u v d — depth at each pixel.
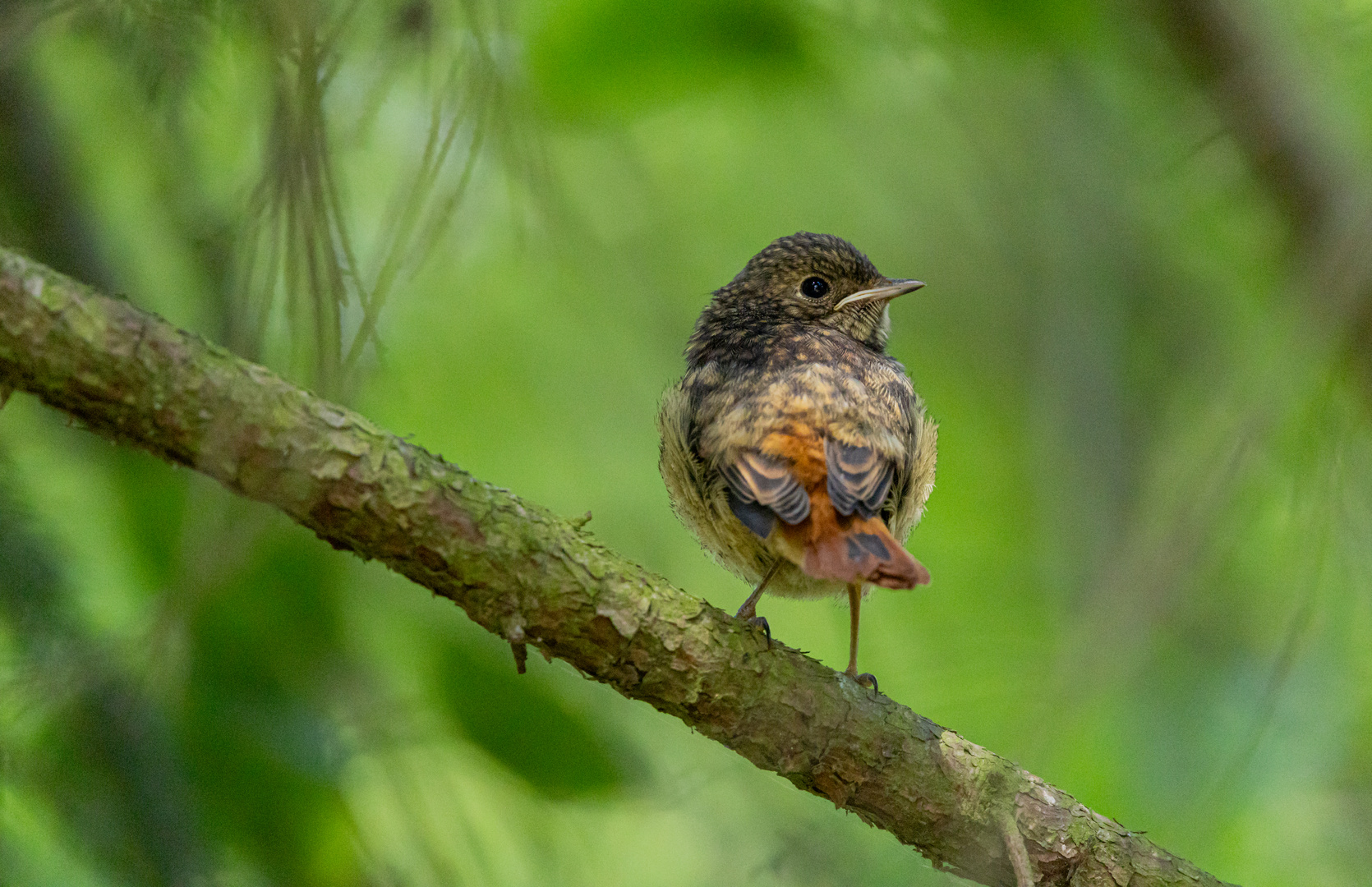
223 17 7.12
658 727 9.67
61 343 5.73
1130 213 13.27
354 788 8.51
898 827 7.44
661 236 13.05
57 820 7.63
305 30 5.94
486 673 8.99
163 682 7.59
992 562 14.28
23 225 8.52
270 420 6.03
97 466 8.41
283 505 6.20
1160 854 7.57
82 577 8.00
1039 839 7.40
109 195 9.03
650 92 11.15
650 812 9.46
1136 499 13.05
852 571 7.57
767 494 7.88
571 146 12.16
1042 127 13.23
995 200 13.79
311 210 5.89
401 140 8.55
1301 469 8.80
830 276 10.50
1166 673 11.59
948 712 12.35
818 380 8.42
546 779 9.03
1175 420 13.06
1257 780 11.48
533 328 12.70
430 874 8.63
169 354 5.89
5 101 8.46
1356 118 10.97
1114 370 13.69
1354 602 10.51
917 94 13.27
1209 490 7.20
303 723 8.26
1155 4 11.12
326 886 8.23
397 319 12.18
